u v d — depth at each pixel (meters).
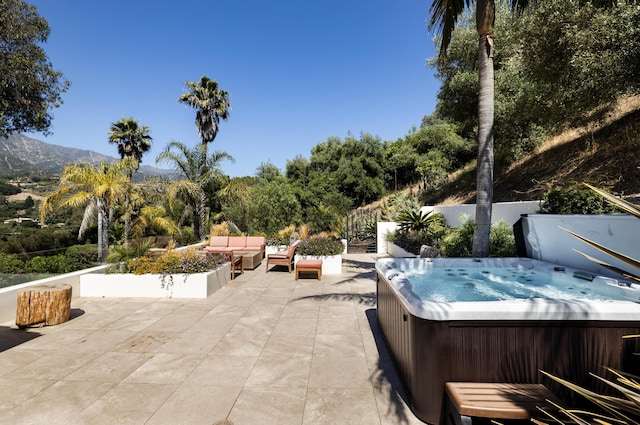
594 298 3.70
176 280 5.82
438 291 4.43
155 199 13.06
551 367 2.27
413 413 2.41
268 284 6.86
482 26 4.79
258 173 29.53
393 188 26.94
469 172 18.03
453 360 2.27
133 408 2.49
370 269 8.64
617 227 3.75
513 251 6.13
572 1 5.77
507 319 2.26
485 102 4.89
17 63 8.91
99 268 6.49
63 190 10.34
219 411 2.45
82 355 3.45
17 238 13.08
